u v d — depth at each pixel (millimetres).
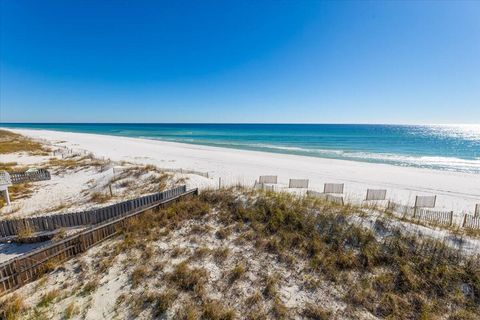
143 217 9969
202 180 16406
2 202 13898
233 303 5957
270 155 35875
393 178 22141
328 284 6508
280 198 10812
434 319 5445
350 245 7828
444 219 9961
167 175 16672
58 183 17656
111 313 5719
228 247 8133
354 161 31766
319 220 9000
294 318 5562
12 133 64188
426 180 21516
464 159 35188
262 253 7789
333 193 16062
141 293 6254
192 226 9477
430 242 7578
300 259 7461
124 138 65938
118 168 19000
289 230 8828
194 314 5609
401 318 5523
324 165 28156
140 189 15203
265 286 6465
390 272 6777
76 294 6281
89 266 7312
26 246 8984
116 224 9102
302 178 21469
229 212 10305
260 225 9227
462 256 7047
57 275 6965
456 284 6301
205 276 6801
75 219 9875
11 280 6387
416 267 6840
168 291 6266
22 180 17547
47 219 9609
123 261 7492
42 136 65312
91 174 19547
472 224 9531
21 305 5867
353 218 8914
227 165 26703
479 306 5781
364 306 5844
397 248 7469
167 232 9094
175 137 75500
